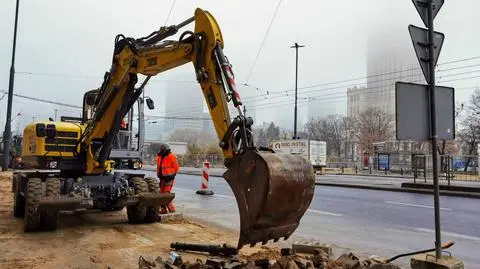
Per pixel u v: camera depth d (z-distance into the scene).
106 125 10.13
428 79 6.16
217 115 6.64
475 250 8.33
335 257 7.52
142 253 7.64
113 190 10.24
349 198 17.28
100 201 10.27
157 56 8.50
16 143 32.59
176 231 9.77
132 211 10.75
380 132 65.94
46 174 11.12
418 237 9.51
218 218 11.86
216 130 6.65
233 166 5.41
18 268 6.69
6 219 11.26
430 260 5.95
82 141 10.84
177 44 7.82
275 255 7.40
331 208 14.19
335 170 52.50
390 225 11.03
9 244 8.31
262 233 5.26
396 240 9.19
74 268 6.71
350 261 6.11
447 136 6.33
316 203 15.52
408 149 47.69
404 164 43.28
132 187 10.65
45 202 8.97
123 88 9.69
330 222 11.45
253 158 5.23
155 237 9.09
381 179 31.05
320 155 41.91
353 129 74.62
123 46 9.46
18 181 11.33
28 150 11.95
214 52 6.85
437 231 5.99
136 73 9.25
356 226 10.86
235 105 6.37
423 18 6.21
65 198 9.19
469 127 50.94
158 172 12.22
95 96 12.06
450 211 13.72
